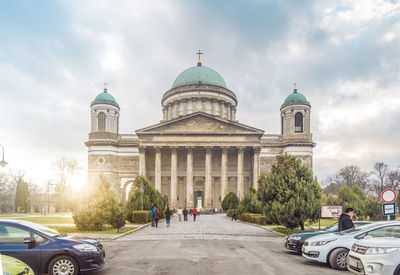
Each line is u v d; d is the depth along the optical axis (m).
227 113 97.94
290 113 80.00
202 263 14.47
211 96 93.81
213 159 80.19
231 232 28.83
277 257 16.30
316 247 14.19
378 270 10.05
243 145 73.38
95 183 28.69
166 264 14.28
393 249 10.13
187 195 72.25
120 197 78.69
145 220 38.25
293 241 17.30
